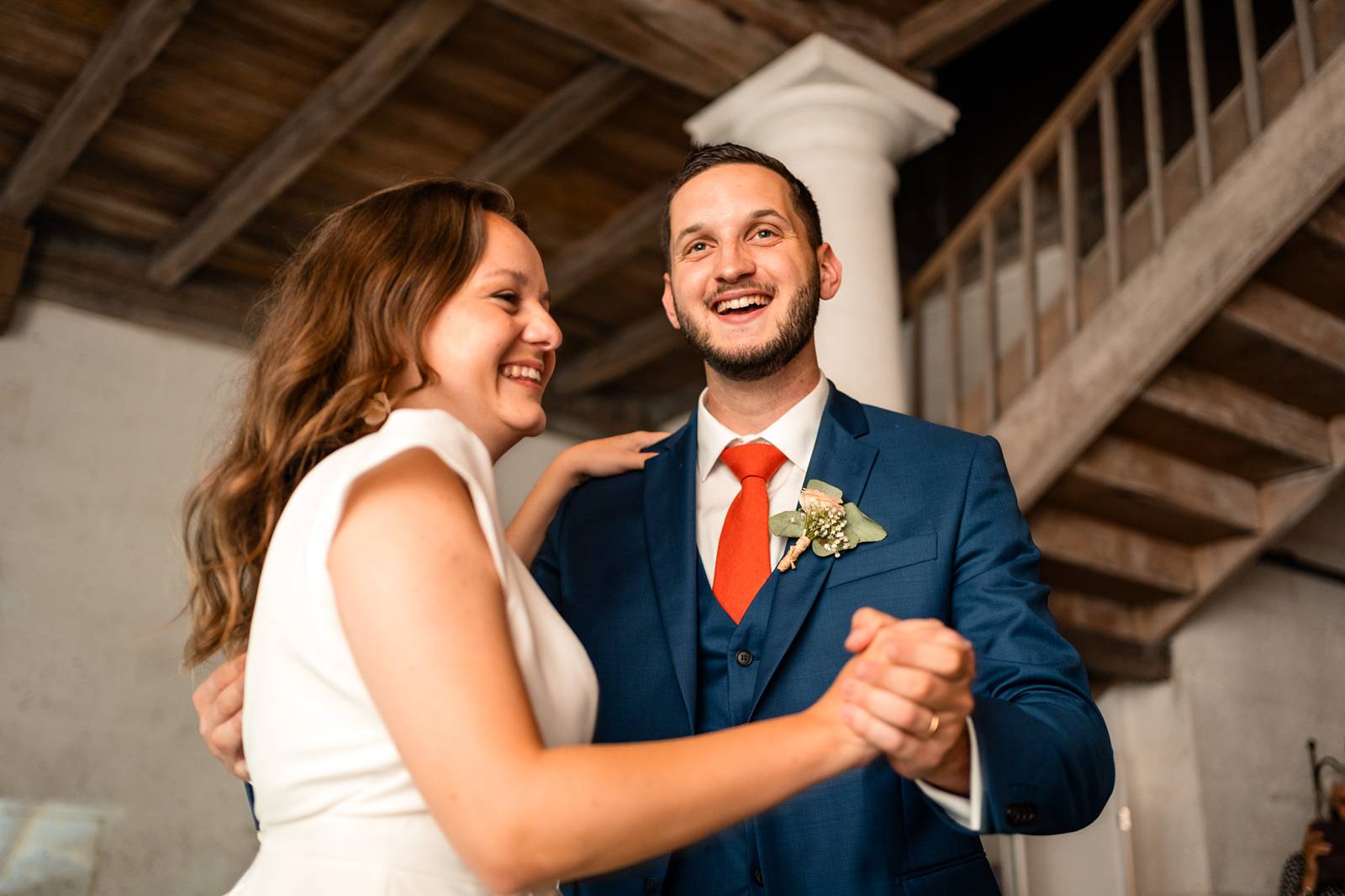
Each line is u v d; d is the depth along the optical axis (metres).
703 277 1.90
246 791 1.38
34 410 5.75
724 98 4.81
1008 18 4.81
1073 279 4.91
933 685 1.02
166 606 5.82
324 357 1.28
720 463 1.92
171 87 5.11
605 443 2.03
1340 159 4.10
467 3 4.45
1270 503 5.58
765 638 1.68
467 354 1.32
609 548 1.90
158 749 5.61
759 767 1.00
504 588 1.06
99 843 5.34
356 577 1.00
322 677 1.07
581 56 4.96
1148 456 5.20
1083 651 5.86
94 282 6.04
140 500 5.91
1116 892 6.12
